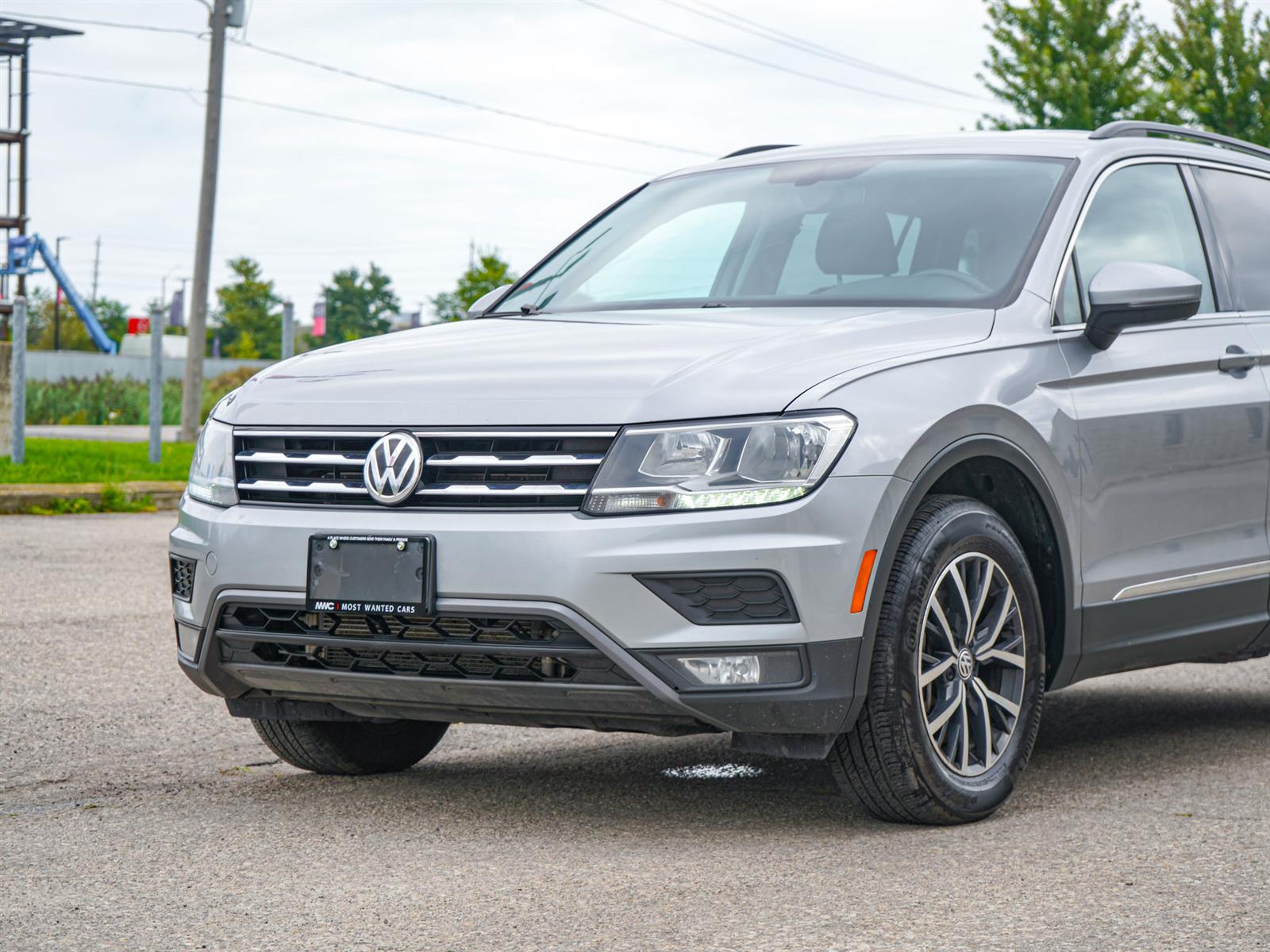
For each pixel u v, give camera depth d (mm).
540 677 3705
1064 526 4277
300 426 3996
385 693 3918
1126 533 4504
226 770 4766
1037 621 4219
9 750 4957
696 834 3949
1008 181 4848
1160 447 4590
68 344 82000
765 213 5086
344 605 3797
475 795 4445
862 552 3672
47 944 3016
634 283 5004
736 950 2963
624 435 3635
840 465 3660
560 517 3627
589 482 3637
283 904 3295
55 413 38469
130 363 49062
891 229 4781
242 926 3135
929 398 3887
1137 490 4523
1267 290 5316
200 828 4008
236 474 4086
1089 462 4344
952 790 3934
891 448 3740
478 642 3715
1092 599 4398
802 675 3631
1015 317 4328
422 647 3758
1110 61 25703
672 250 5109
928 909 3230
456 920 3164
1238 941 3020
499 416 3746
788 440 3635
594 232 5496
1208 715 5938
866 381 3807
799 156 5449
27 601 8062
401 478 3777
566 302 5027
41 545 10656
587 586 3570
